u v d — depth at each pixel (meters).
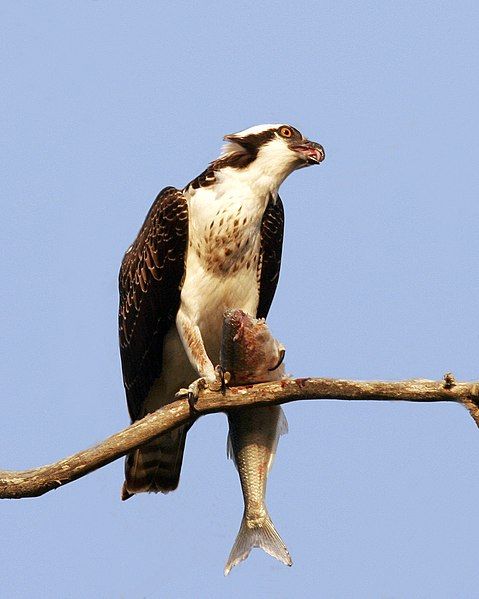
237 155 12.91
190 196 12.98
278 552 11.31
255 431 11.64
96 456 10.85
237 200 12.73
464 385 9.43
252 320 10.80
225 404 10.87
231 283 12.98
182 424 11.02
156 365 13.46
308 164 12.87
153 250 13.08
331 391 10.17
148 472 13.46
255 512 11.49
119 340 13.77
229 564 11.33
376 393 9.86
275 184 12.89
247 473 11.62
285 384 10.53
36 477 10.88
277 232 13.28
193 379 13.63
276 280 13.46
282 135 12.88
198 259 12.93
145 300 13.21
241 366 10.85
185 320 13.02
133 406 13.83
